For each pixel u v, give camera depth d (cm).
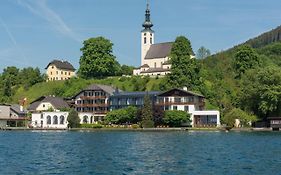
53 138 10544
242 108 16625
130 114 16175
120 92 18462
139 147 7606
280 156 5972
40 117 17788
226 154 6309
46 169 4825
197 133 12750
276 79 15375
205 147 7525
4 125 18062
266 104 15225
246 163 5209
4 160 5672
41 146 7988
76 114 16775
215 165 5059
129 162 5400
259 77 15638
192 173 4481
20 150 7156
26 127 17300
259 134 12025
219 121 16062
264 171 4559
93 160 5638
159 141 9075
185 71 18925
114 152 6725
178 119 15450
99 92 18538
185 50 19238
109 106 18150
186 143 8475
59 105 19288
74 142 8988
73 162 5431
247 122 15712
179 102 16525
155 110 15600
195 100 16450
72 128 16462
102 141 9212
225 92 18688
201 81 19075
